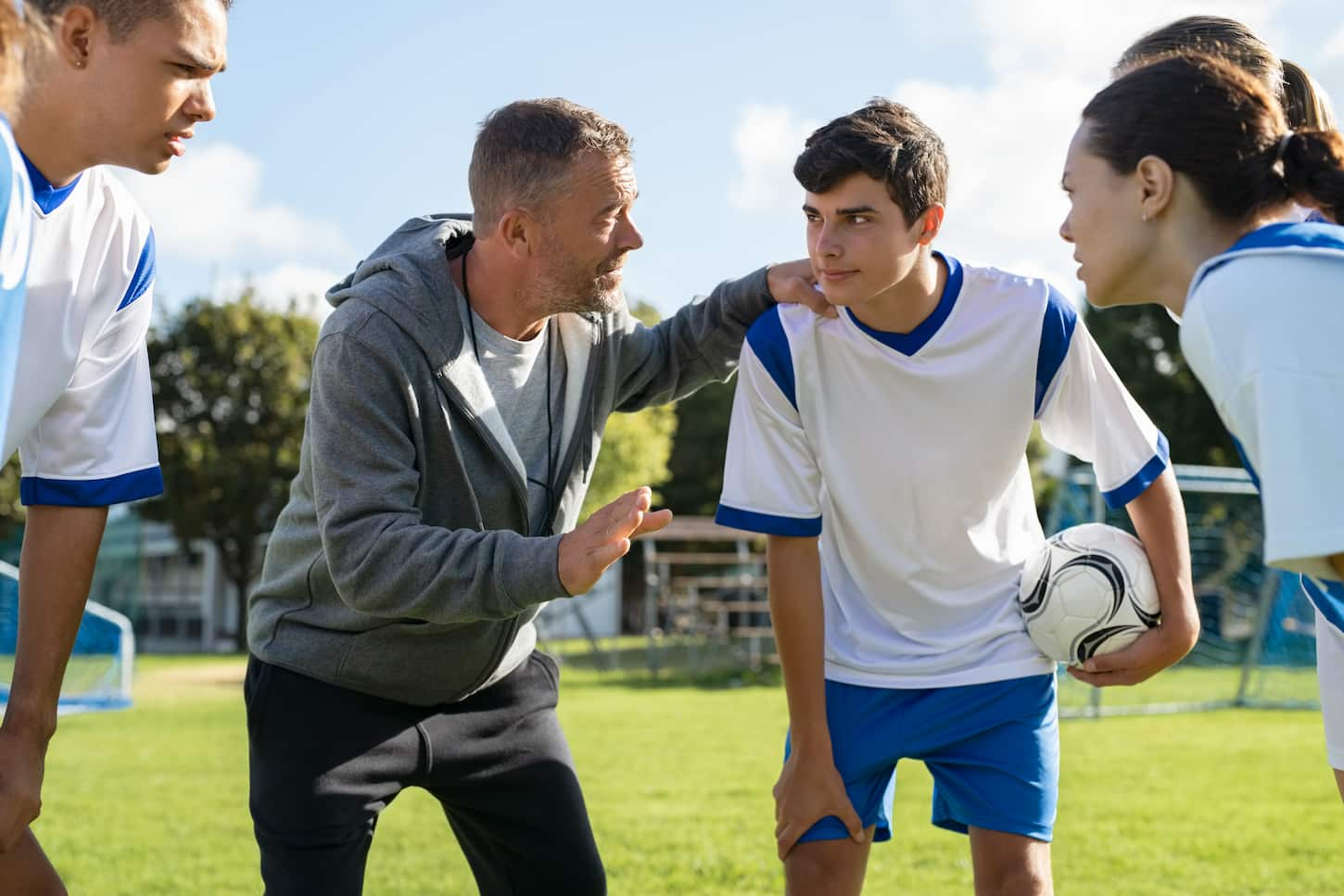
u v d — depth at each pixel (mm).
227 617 36906
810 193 2559
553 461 2873
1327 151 1983
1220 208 1997
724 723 11688
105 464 2613
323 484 2498
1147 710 12500
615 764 8594
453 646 2668
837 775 2812
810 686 2807
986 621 2883
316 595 2705
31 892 2484
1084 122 2117
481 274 2691
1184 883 4762
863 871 2893
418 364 2566
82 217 2445
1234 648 17938
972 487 2832
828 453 2824
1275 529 1695
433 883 4973
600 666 20406
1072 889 4684
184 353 30406
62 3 2133
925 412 2771
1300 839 5602
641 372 3053
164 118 2229
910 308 2713
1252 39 2836
